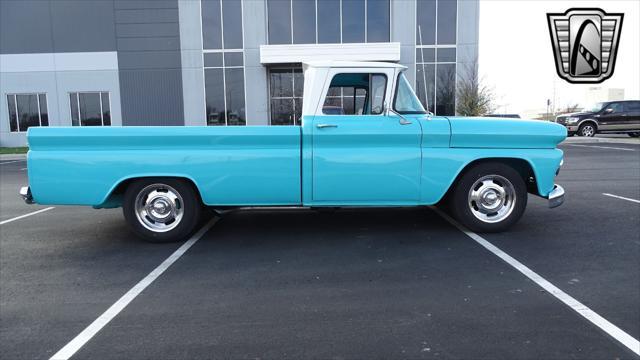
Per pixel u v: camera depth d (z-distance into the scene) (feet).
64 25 79.77
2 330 11.04
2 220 23.20
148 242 18.29
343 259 15.83
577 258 15.51
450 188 18.78
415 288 13.17
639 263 14.97
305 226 20.39
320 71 17.58
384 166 17.31
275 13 78.38
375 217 21.83
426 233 18.84
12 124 82.53
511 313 11.48
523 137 17.67
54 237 19.51
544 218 21.27
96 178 16.88
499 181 18.33
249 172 17.13
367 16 78.18
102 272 14.97
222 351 9.93
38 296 13.07
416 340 10.25
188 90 79.56
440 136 17.40
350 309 11.89
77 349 10.10
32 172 16.72
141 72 79.82
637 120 77.30
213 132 16.94
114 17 79.05
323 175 17.28
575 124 78.07
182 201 17.63
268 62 74.49
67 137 16.70
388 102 17.62
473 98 73.46
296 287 13.42
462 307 11.88
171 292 13.21
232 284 13.74
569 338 10.23
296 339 10.38
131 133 16.79
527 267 14.71
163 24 78.64
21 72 81.15
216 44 78.38
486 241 17.56
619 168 39.99
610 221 20.57
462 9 75.92
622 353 9.59
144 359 9.65
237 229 20.08
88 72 80.53
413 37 76.54
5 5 79.61
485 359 9.45
